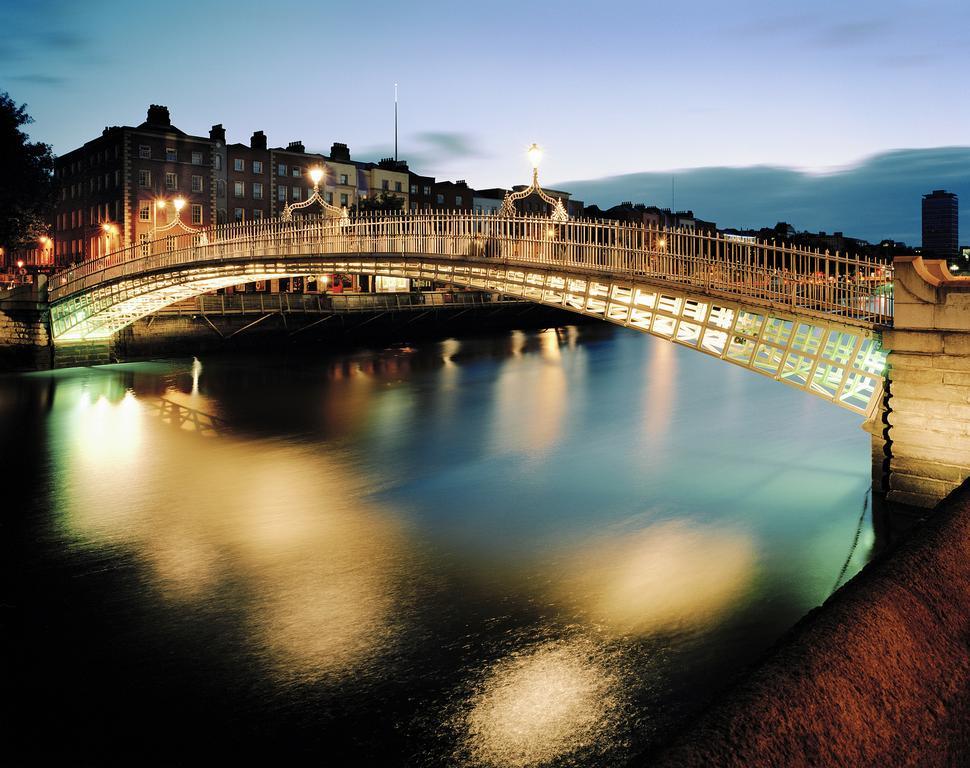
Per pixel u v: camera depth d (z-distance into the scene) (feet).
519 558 51.85
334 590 47.21
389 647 39.55
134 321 170.91
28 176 187.42
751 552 51.34
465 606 44.24
